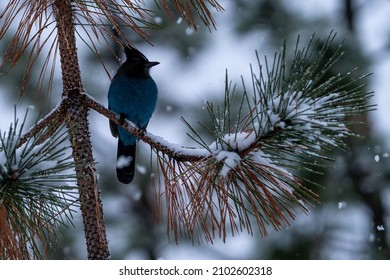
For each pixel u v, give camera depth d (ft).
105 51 45.29
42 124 21.89
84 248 39.73
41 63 42.39
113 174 46.24
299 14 46.11
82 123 22.06
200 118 42.70
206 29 48.03
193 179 22.07
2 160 18.39
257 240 39.22
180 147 22.44
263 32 46.73
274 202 20.80
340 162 41.45
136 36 46.68
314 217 39.52
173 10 44.45
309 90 19.16
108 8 24.39
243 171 20.84
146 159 45.09
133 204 46.19
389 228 43.14
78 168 21.11
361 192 42.88
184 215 22.33
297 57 19.25
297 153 20.36
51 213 20.52
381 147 42.37
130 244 44.09
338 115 18.94
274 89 19.40
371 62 40.65
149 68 34.24
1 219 19.92
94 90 46.16
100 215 21.54
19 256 20.93
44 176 18.58
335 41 38.86
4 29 23.80
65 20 22.98
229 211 21.74
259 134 19.77
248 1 47.93
